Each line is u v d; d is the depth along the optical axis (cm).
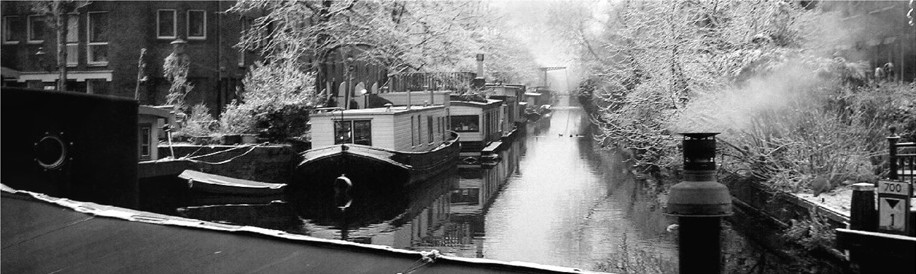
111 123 713
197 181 2306
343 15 3703
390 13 3900
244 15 3638
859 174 1480
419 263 400
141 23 3334
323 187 2662
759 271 1241
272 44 3650
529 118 7569
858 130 1545
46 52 3297
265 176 2612
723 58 2002
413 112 3066
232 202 2370
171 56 3253
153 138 2275
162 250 484
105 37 3341
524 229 1827
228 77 3494
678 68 2159
